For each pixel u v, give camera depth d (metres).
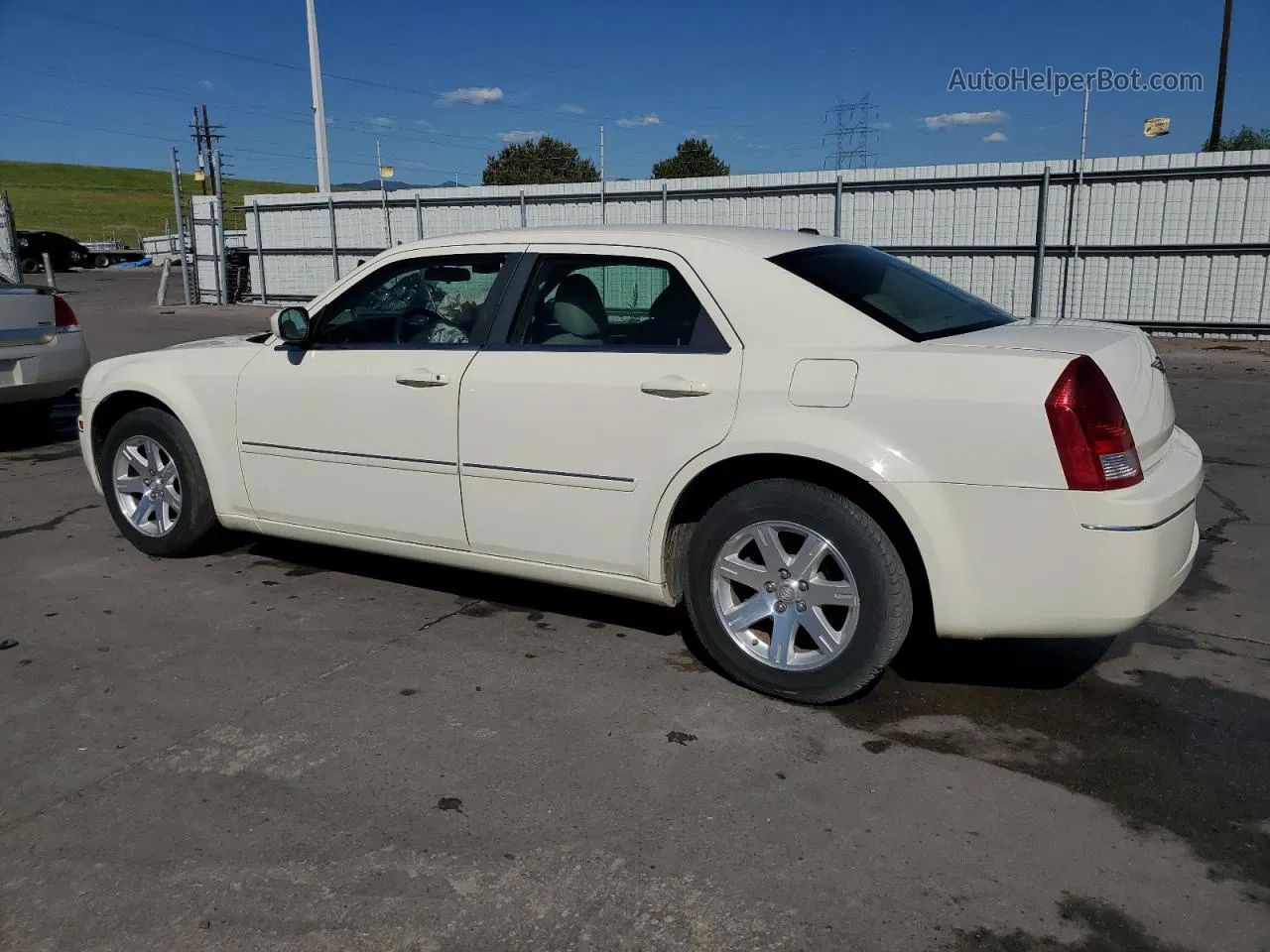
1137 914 2.41
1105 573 3.02
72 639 4.10
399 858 2.64
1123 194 14.68
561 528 3.83
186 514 4.94
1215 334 14.57
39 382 7.62
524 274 3.98
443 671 3.78
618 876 2.56
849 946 2.31
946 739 3.27
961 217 15.88
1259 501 6.14
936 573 3.18
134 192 94.69
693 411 3.49
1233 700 3.53
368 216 21.88
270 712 3.45
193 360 4.82
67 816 2.83
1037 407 3.02
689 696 3.58
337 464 4.36
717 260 3.62
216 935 2.36
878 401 3.21
